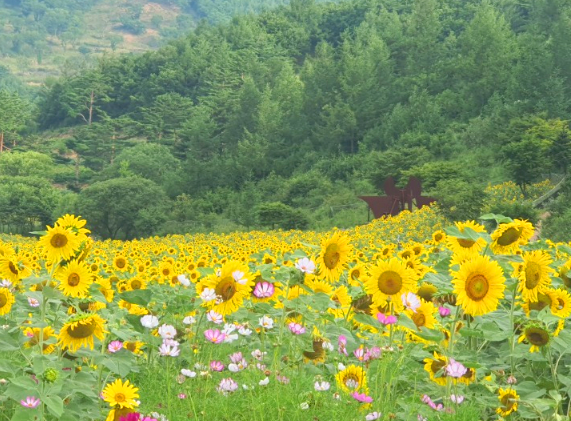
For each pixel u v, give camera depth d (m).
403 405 5.20
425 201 60.41
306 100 146.25
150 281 12.01
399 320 5.35
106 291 7.66
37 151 189.25
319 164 125.31
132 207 96.62
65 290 5.38
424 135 111.31
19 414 4.15
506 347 6.45
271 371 5.67
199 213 103.69
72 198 116.31
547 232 36.91
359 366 5.59
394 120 124.62
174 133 185.50
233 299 5.68
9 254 6.21
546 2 144.75
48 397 4.25
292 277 5.93
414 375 5.70
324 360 6.05
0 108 192.38
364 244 27.69
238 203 108.81
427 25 163.62
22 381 4.27
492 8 154.00
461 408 5.21
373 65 145.25
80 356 5.34
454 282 5.20
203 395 5.71
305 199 107.75
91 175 181.12
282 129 141.25
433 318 5.71
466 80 134.50
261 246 23.78
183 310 7.71
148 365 6.73
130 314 6.75
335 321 6.55
